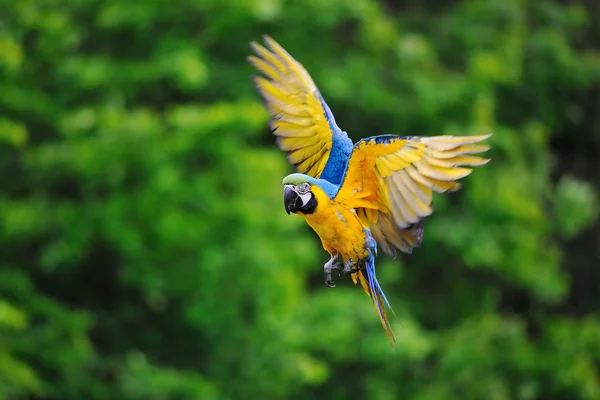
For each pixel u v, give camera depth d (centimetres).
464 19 2136
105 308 1794
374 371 1862
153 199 1546
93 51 1789
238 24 1658
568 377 1986
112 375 1673
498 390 1838
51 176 1648
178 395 1596
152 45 1742
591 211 2150
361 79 1864
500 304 2373
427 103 1902
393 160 574
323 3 1720
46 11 1706
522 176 2003
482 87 1938
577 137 2536
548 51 2211
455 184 563
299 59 1791
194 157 1614
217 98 1747
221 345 1648
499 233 1947
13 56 1552
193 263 1619
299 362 1620
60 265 1675
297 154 622
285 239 1672
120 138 1539
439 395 1819
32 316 1617
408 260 2033
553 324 2139
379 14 1903
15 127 1487
